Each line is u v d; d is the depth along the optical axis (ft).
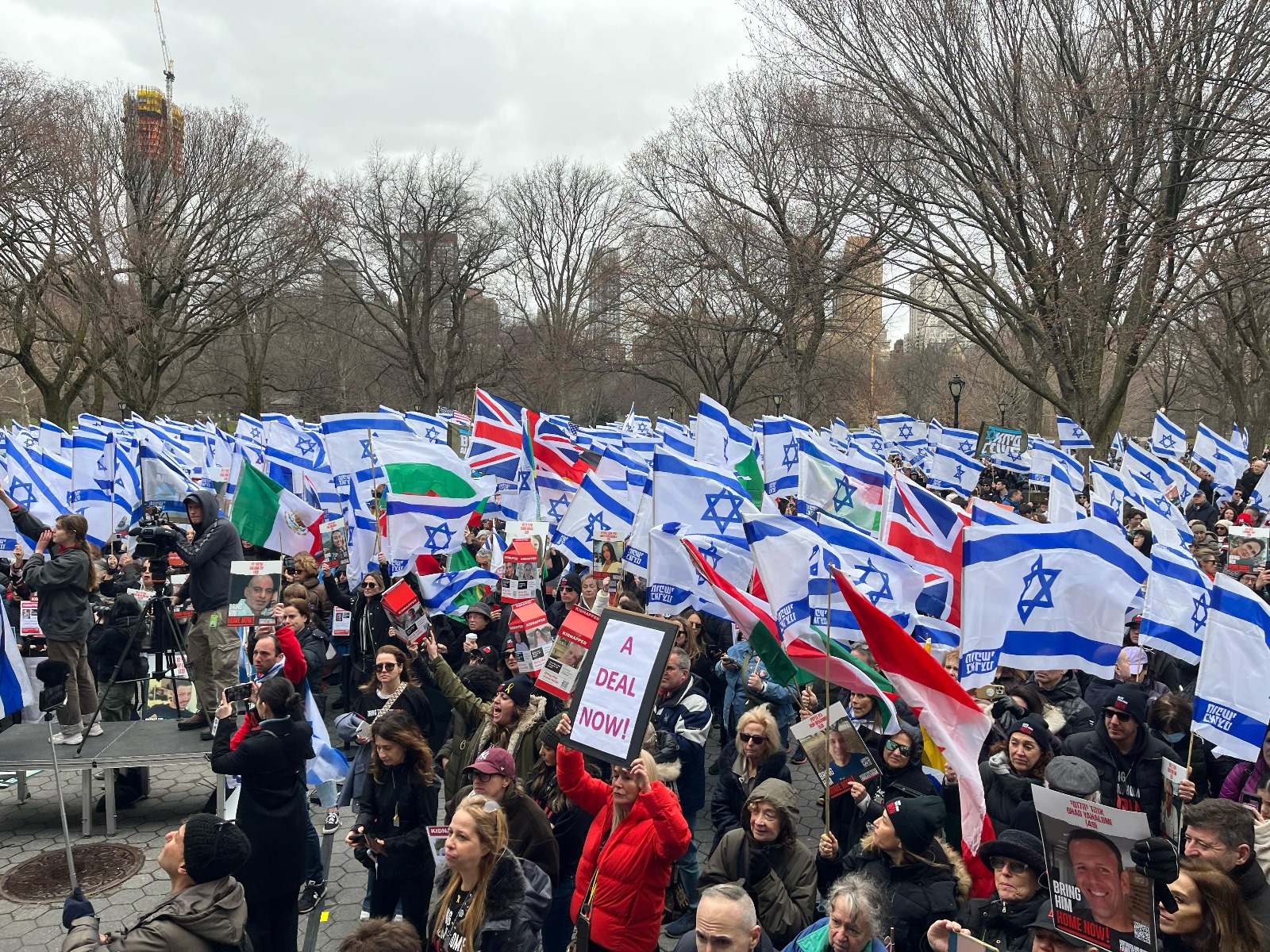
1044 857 11.93
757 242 98.37
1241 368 96.99
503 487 39.40
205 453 59.82
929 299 120.26
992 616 20.29
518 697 19.31
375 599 28.73
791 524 20.65
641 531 28.35
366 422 36.88
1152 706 20.53
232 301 124.77
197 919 12.79
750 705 27.07
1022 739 17.80
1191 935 12.03
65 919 12.92
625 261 131.23
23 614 26.16
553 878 16.12
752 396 151.23
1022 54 68.23
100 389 114.93
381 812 17.52
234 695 18.51
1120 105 57.98
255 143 118.62
